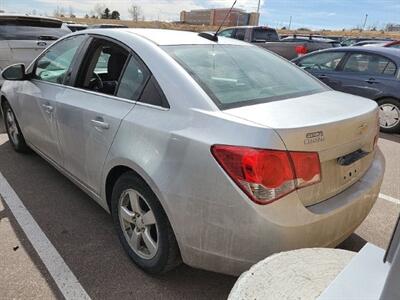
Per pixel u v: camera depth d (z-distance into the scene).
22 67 3.91
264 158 1.74
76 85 3.09
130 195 2.40
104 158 2.55
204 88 2.15
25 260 2.55
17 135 4.44
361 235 3.03
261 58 2.92
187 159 1.95
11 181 3.82
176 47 2.55
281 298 1.29
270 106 2.12
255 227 1.78
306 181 1.85
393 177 4.40
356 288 1.15
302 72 3.01
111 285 2.35
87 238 2.84
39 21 6.99
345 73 7.10
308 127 1.83
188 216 1.98
